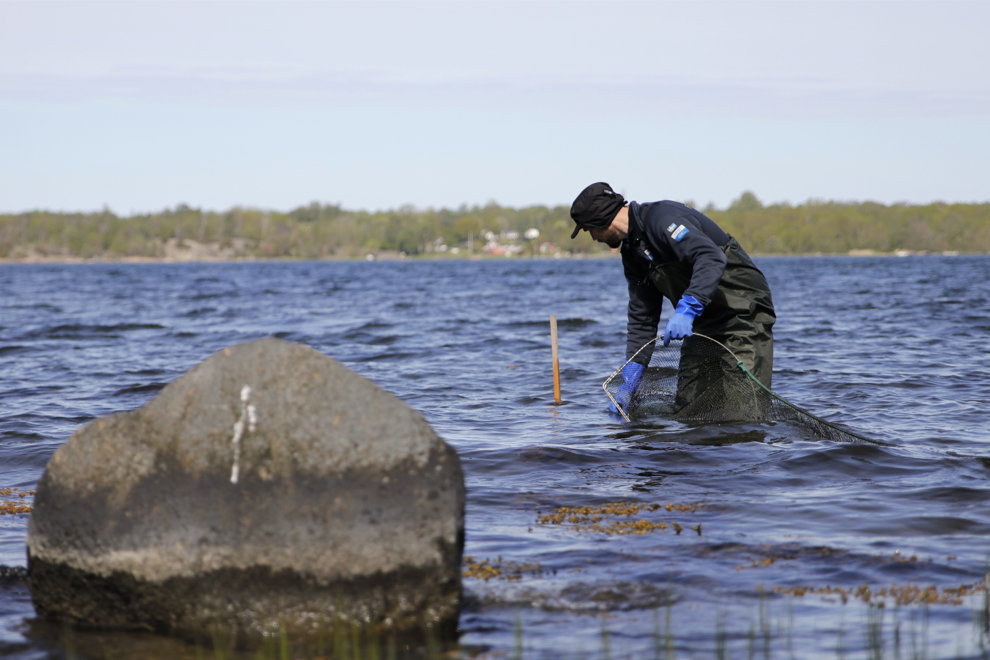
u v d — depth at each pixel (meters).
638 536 6.41
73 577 5.24
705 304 9.70
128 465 5.27
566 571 5.73
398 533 5.09
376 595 5.08
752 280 10.33
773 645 4.57
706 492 7.63
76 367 17.83
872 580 5.44
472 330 26.94
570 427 10.74
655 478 8.16
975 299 41.31
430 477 5.17
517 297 50.75
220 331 27.48
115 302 47.53
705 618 4.95
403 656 4.69
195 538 5.12
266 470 5.17
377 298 50.94
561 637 4.77
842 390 13.62
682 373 10.82
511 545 6.27
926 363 17.06
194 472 5.21
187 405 5.32
